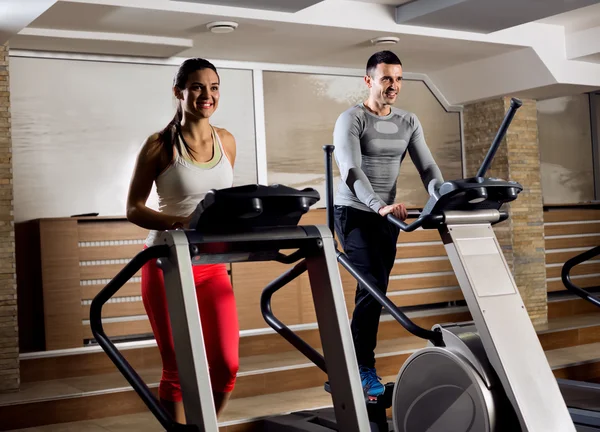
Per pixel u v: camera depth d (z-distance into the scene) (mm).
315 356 2459
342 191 3934
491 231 3172
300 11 5004
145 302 2742
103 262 5320
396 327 6359
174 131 2736
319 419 4016
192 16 4750
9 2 3932
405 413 3258
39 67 5441
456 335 3074
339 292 2361
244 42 5516
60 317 5129
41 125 5445
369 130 3809
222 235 2232
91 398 4453
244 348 5668
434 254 6758
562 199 8039
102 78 5645
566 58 6336
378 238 3828
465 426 3012
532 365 2971
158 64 5828
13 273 4648
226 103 6141
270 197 2193
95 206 5617
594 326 6613
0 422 4215
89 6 4477
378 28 5301
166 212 2770
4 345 4594
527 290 6961
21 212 5371
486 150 7059
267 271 5828
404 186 6988
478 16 5156
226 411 4387
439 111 7145
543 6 4926
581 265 7723
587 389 4273
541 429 2854
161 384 2754
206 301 2670
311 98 6516
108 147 5664
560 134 8055
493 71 6578
